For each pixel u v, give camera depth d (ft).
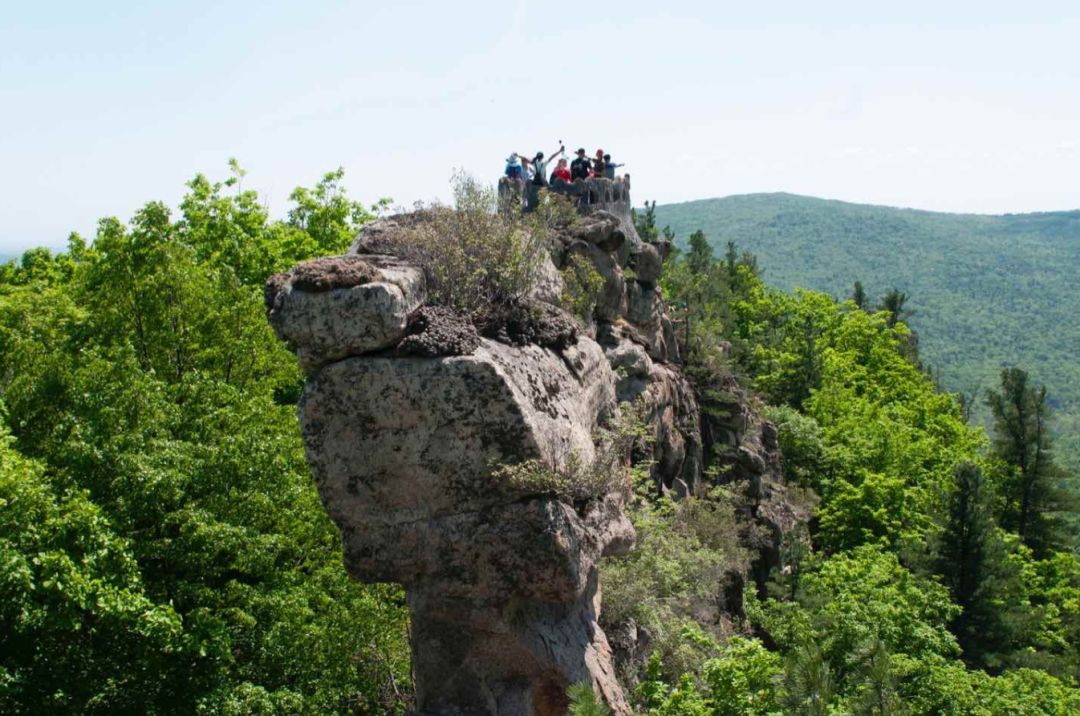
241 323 75.72
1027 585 145.28
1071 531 170.30
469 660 42.52
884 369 232.12
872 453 164.04
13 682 50.47
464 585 40.45
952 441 209.56
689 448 95.20
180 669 55.21
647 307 92.22
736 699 50.21
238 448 59.26
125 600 50.49
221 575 61.36
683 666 61.00
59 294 83.97
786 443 154.10
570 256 72.64
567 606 45.55
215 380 70.18
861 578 93.56
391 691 63.87
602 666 46.06
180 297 74.13
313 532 63.62
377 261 41.73
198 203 106.22
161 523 57.00
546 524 39.55
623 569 61.41
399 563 40.24
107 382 60.64
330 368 38.63
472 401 38.50
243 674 57.57
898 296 280.72
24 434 64.03
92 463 56.54
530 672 42.83
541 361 43.88
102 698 53.26
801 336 196.44
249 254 99.71
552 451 40.73
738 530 92.58
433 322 39.55
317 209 116.57
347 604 60.23
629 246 92.63
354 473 39.47
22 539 50.60
